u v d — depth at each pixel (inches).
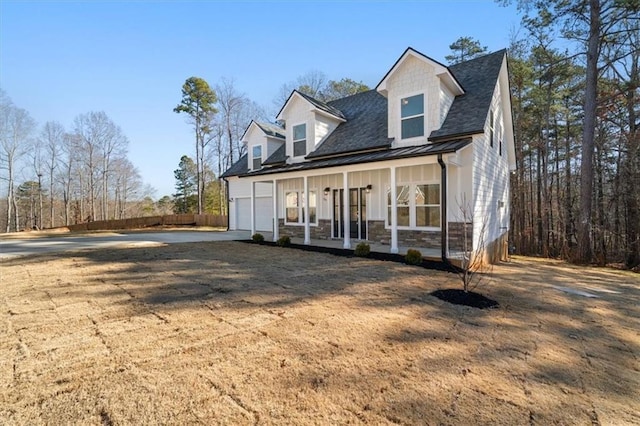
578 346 170.6
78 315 184.5
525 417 105.6
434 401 112.3
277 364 134.0
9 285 247.9
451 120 423.2
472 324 191.8
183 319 181.3
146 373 123.6
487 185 449.7
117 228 1042.1
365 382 122.6
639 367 150.7
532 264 516.7
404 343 159.9
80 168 1513.3
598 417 108.4
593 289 321.4
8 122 1299.2
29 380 117.3
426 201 436.1
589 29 585.0
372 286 265.7
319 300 224.4
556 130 850.8
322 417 101.3
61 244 489.1
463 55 1027.9
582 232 581.3
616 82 658.2
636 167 602.5
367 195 497.7
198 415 100.3
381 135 489.1
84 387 113.6
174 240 557.3
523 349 161.0
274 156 672.4
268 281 272.1
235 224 801.6
